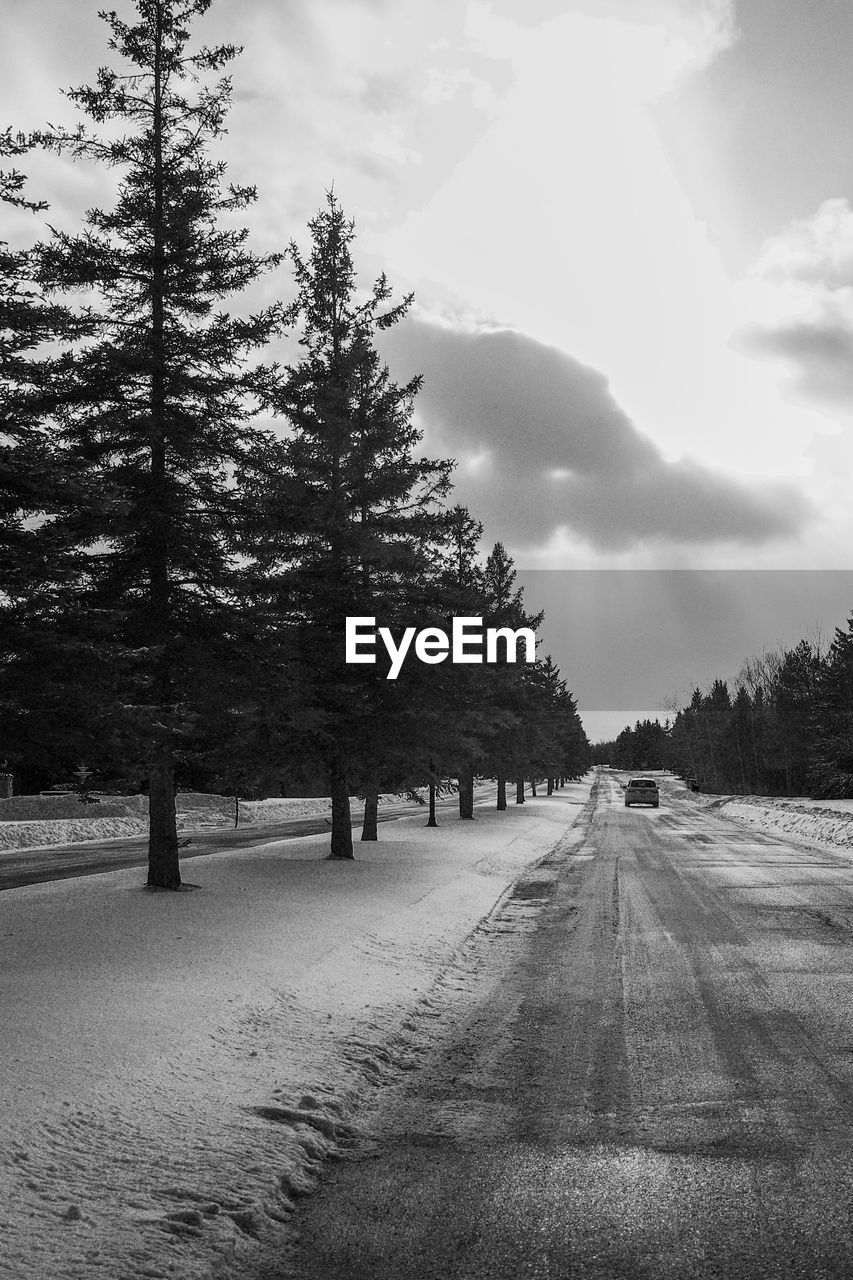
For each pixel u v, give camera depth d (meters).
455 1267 3.99
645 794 56.84
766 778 89.88
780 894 16.98
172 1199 4.53
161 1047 6.69
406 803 60.50
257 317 14.19
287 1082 6.34
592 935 12.96
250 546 14.80
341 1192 4.81
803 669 83.50
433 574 20.08
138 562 13.21
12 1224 4.13
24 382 10.29
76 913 12.14
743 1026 8.09
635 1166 5.06
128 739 9.92
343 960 10.13
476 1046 7.66
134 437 13.72
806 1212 4.45
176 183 14.02
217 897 13.69
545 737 38.91
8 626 9.24
